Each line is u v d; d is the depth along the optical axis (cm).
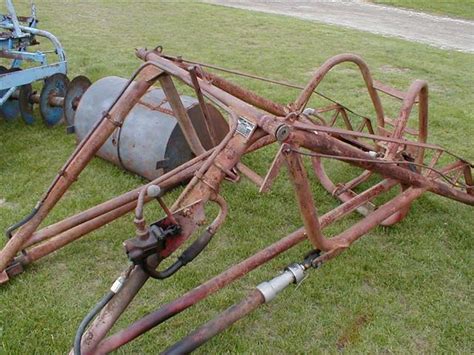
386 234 360
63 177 279
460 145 523
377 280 315
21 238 282
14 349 255
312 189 414
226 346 263
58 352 255
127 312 283
